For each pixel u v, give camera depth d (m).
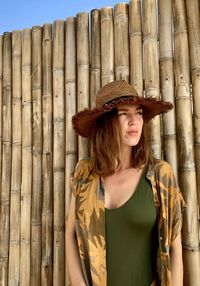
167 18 1.47
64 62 1.68
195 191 1.37
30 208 1.68
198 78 1.41
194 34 1.43
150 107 1.21
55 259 1.56
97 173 1.18
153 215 1.08
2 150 1.79
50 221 1.62
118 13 1.55
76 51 1.66
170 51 1.46
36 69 1.74
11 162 1.77
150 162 1.18
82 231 1.12
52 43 1.73
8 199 1.74
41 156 1.69
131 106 1.14
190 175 1.37
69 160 1.58
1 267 1.70
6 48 1.83
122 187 1.15
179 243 1.12
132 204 1.08
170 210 1.11
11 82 1.82
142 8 1.52
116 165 1.18
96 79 1.58
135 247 1.08
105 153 1.17
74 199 1.23
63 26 1.69
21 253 1.67
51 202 1.63
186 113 1.40
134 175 1.16
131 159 1.19
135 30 1.51
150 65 1.47
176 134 1.43
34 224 1.65
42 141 1.70
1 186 1.76
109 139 1.17
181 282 1.10
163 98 1.45
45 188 1.64
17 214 1.71
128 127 1.14
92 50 1.60
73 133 1.60
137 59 1.50
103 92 1.17
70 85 1.63
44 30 1.73
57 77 1.66
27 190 1.69
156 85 1.46
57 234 1.57
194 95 1.42
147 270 1.10
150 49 1.47
